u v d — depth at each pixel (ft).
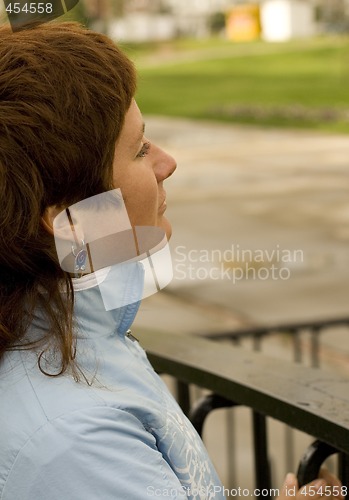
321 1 213.66
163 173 4.84
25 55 4.16
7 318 4.21
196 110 113.19
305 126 93.61
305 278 31.60
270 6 218.59
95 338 4.47
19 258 4.16
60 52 4.20
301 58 168.96
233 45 208.33
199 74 155.33
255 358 6.89
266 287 29.96
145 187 4.60
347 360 21.72
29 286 4.25
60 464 3.92
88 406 4.08
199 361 6.84
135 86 4.47
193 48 208.44
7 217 4.07
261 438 6.75
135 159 4.59
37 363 4.17
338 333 23.61
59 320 4.25
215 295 29.01
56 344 4.22
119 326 4.62
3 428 4.02
